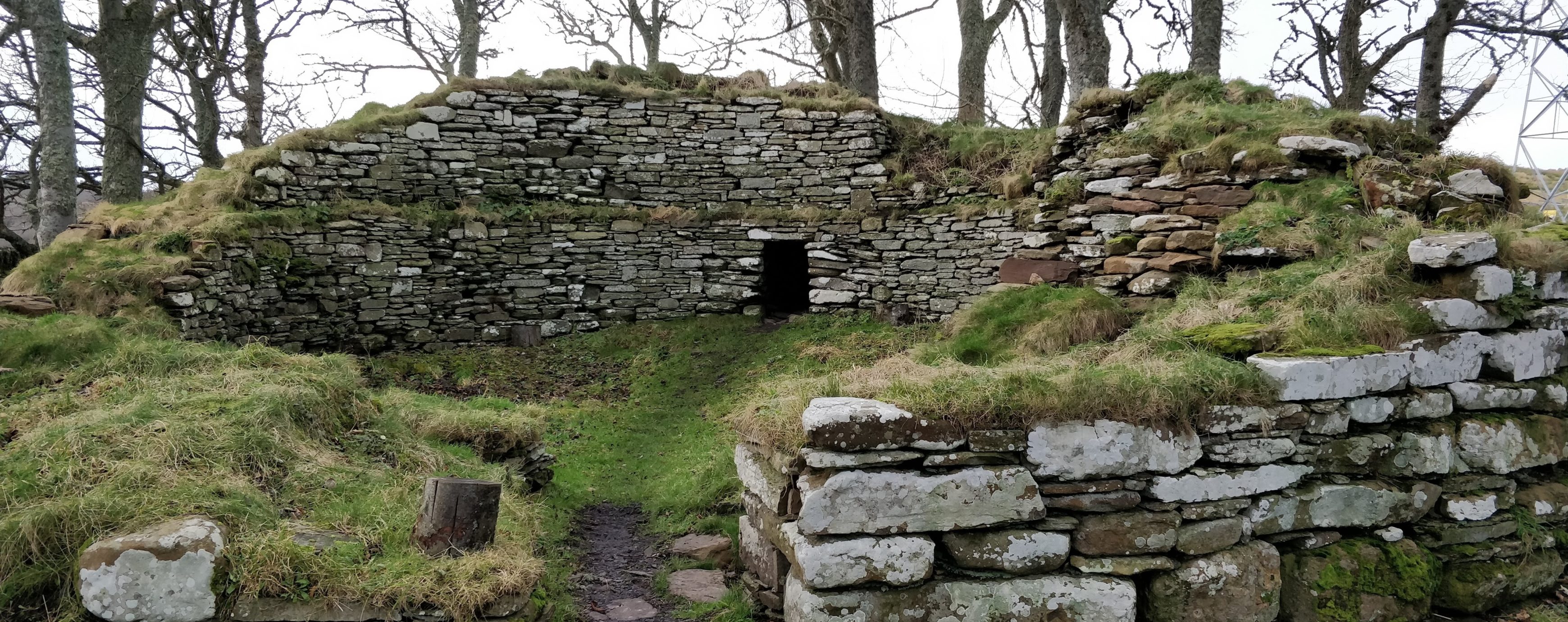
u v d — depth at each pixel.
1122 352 5.13
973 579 3.86
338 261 11.68
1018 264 10.59
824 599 3.68
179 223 10.54
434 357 11.70
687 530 6.11
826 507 3.70
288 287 11.30
